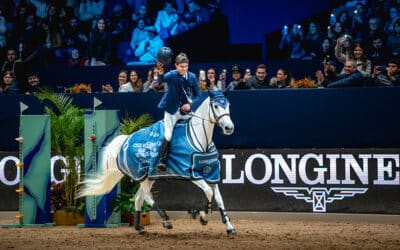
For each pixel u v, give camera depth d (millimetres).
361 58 18531
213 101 13211
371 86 17203
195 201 17438
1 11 23703
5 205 18234
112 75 21281
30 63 22094
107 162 14742
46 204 16516
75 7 23703
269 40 22844
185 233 14445
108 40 22906
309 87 17438
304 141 16859
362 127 16500
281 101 17000
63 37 23500
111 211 16094
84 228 15852
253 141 17172
